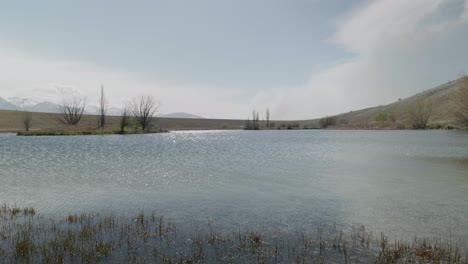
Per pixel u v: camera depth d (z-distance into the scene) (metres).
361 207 14.26
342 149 42.44
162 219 12.45
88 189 18.19
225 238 10.22
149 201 15.44
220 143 58.25
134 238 10.11
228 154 38.06
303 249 9.29
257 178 21.52
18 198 16.06
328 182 20.09
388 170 24.42
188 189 18.22
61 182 20.20
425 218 12.55
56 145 51.03
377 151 38.53
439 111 120.69
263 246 9.52
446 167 25.25
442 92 144.12
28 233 10.53
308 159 32.28
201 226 11.58
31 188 18.48
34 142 57.81
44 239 9.91
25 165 28.00
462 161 28.30
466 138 56.44
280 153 38.91
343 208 14.10
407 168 25.16
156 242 9.79
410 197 15.98
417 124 102.38
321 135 88.38
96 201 15.46
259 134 104.50
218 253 8.91
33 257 8.44
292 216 12.93
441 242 9.98
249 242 9.80
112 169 25.75
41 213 13.32
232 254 8.84
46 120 140.12
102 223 11.76
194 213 13.38
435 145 44.22
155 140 67.25
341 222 12.09
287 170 25.08
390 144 47.97
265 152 40.47
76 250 8.94
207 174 23.30
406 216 12.84
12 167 26.78
